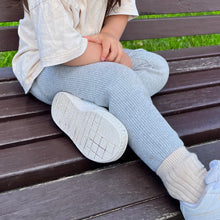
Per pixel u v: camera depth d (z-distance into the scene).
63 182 0.96
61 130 1.13
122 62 1.18
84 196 0.91
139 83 1.00
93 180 0.97
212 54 1.93
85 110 1.00
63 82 1.13
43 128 1.14
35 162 0.99
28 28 1.27
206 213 0.81
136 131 0.92
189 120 1.26
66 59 1.04
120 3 1.29
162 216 0.88
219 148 1.19
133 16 1.38
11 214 0.85
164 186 0.97
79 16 1.20
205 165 1.09
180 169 0.85
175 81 1.54
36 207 0.87
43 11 1.02
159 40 2.55
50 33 1.02
